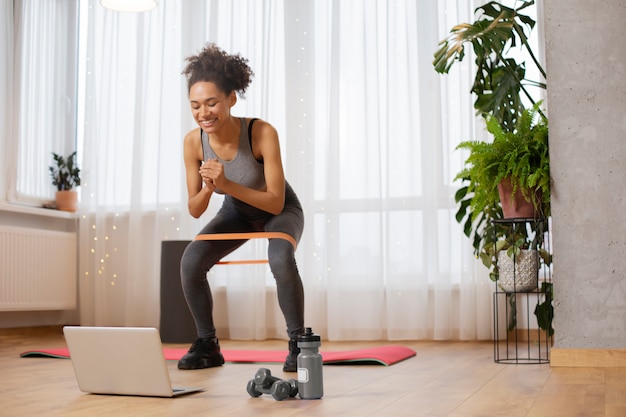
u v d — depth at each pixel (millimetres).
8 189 4992
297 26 4930
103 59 5316
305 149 4844
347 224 4711
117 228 5227
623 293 2834
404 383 2398
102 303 5164
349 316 4664
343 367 2938
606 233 2863
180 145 5148
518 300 4371
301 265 4777
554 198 2916
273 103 4969
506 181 3082
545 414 1744
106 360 2150
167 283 4602
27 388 2387
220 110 2680
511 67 3594
